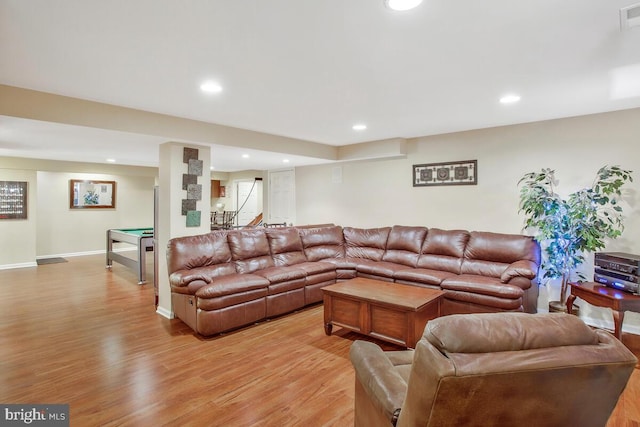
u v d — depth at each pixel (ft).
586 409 3.81
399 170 17.40
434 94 9.77
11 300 14.61
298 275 13.30
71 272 20.12
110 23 5.73
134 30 5.97
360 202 19.17
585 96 10.00
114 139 12.23
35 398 7.43
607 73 8.21
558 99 10.30
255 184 30.89
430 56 7.22
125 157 18.17
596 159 11.97
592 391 3.69
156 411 6.98
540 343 3.59
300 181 22.47
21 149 14.84
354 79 8.52
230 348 10.00
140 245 17.47
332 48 6.78
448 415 3.49
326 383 8.10
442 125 13.87
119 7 5.23
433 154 16.14
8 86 8.76
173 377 8.33
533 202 11.89
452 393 3.36
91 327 11.58
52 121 9.48
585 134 12.17
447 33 6.21
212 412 6.97
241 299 11.36
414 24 5.87
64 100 9.68
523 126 13.52
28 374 8.43
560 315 3.98
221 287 10.87
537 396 3.56
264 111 11.48
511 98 10.17
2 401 7.31
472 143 14.90
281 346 10.17
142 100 10.15
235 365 8.96
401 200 17.39
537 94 9.80
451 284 12.00
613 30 6.12
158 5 5.19
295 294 13.23
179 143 12.82
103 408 7.07
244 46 6.65
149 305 14.03
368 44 6.62
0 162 21.06
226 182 33.04
